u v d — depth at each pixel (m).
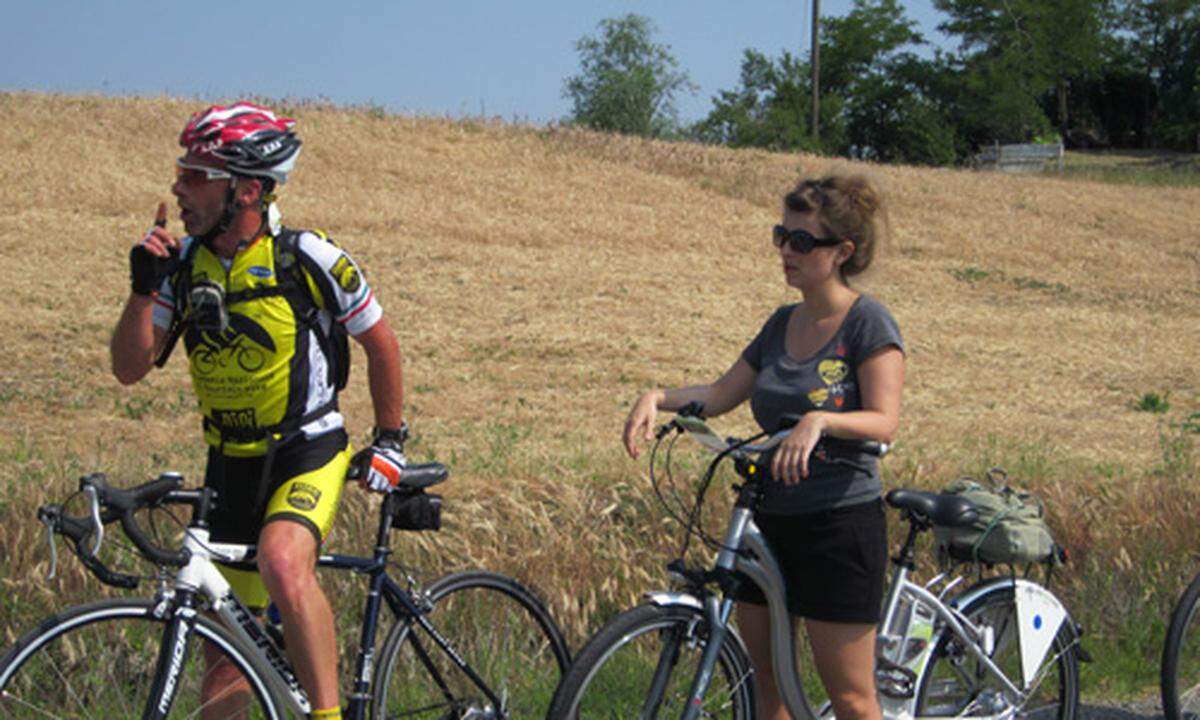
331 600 5.54
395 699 4.39
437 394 14.14
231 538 4.17
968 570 5.15
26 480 7.26
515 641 4.67
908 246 29.14
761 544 4.06
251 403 3.97
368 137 33.62
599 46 74.88
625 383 15.50
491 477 8.02
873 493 4.05
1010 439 11.97
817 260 3.99
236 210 3.88
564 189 31.14
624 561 6.61
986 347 19.78
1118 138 95.31
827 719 4.39
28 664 3.71
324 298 3.98
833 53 83.62
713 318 20.20
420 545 6.38
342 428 4.16
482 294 20.56
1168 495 8.26
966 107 84.44
